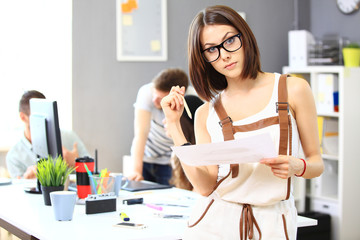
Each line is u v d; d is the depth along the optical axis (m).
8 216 2.23
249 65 1.59
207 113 1.73
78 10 4.63
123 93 4.80
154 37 4.85
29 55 4.62
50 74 4.68
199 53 1.66
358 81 4.53
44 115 2.82
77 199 2.58
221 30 1.59
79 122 4.68
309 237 4.42
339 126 4.46
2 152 4.43
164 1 4.85
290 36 4.96
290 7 5.38
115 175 2.75
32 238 2.01
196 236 1.62
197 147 1.50
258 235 1.55
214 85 1.74
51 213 2.30
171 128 1.72
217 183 1.63
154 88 3.38
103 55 4.72
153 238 1.86
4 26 4.55
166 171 3.76
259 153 1.45
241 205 1.58
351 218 4.53
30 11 4.62
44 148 2.84
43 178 2.48
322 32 5.25
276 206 1.56
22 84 4.61
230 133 1.60
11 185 3.11
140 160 3.58
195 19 1.66
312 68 4.70
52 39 4.68
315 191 4.74
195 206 1.68
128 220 2.12
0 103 4.55
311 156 1.60
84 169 2.59
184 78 3.37
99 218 2.18
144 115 3.58
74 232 1.94
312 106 1.59
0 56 4.54
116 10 4.74
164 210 2.35
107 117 4.76
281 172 1.48
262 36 5.27
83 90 4.68
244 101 1.63
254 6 5.22
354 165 4.52
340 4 5.03
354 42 4.91
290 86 1.60
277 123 1.56
